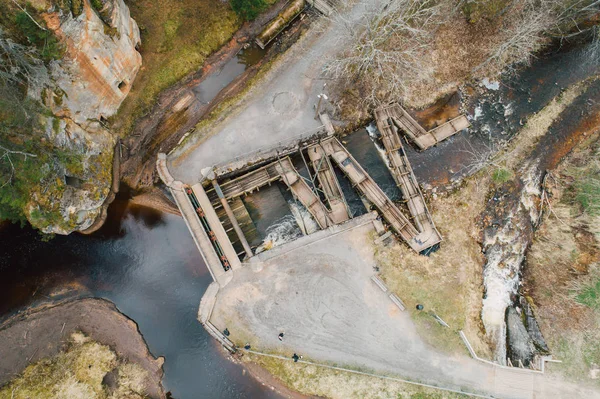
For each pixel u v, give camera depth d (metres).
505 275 32.84
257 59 35.03
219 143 32.53
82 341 30.88
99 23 26.14
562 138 35.19
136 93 33.12
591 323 30.97
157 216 32.94
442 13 34.50
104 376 30.48
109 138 32.00
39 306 31.42
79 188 29.28
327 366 30.09
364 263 31.27
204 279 32.44
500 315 31.94
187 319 31.95
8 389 29.00
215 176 31.73
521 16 34.69
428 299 30.73
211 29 34.31
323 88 33.62
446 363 30.03
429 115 35.12
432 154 34.50
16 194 25.42
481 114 35.47
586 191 33.03
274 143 32.56
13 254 31.95
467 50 35.31
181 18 33.53
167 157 32.31
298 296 30.72
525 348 31.00
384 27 28.95
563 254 32.41
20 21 21.61
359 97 34.00
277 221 33.12
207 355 31.52
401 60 33.62
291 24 35.59
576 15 33.88
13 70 23.66
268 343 30.38
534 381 29.91
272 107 33.16
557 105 35.69
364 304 30.67
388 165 33.81
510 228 33.47
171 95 33.81
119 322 31.69
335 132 33.81
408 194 32.44
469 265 32.00
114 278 32.41
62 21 23.08
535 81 36.03
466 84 35.66
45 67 24.75
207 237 31.16
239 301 30.66
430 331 30.31
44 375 29.58
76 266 32.31
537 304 32.09
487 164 33.94
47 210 27.34
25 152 24.83
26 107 24.44
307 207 32.25
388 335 30.28
